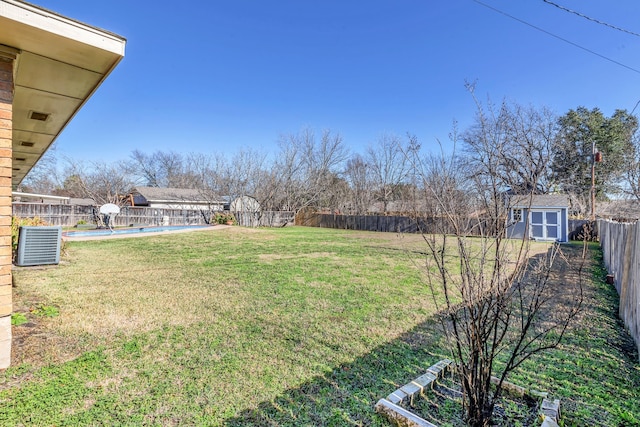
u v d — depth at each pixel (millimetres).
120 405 2113
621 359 2859
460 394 2203
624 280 4000
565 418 1978
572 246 12750
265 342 3229
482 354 1886
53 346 2988
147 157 38438
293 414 2053
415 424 1826
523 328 2062
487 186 2020
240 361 2801
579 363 2770
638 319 3082
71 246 10570
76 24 2600
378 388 2375
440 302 4746
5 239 2645
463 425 1868
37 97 3791
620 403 2160
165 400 2188
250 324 3746
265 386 2395
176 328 3568
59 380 2400
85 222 20188
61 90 3590
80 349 2955
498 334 3340
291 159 26844
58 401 2135
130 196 28609
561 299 4891
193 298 4824
